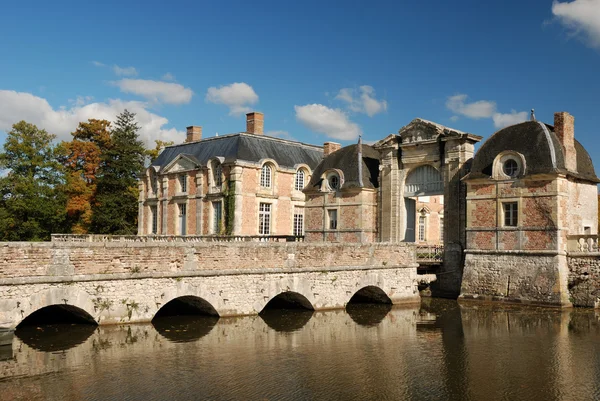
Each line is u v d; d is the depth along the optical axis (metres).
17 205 48.44
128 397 14.98
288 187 46.06
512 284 31.16
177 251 22.97
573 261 30.08
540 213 30.47
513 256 31.30
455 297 34.41
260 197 43.81
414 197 39.44
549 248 30.09
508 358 19.66
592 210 33.91
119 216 55.28
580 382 17.08
